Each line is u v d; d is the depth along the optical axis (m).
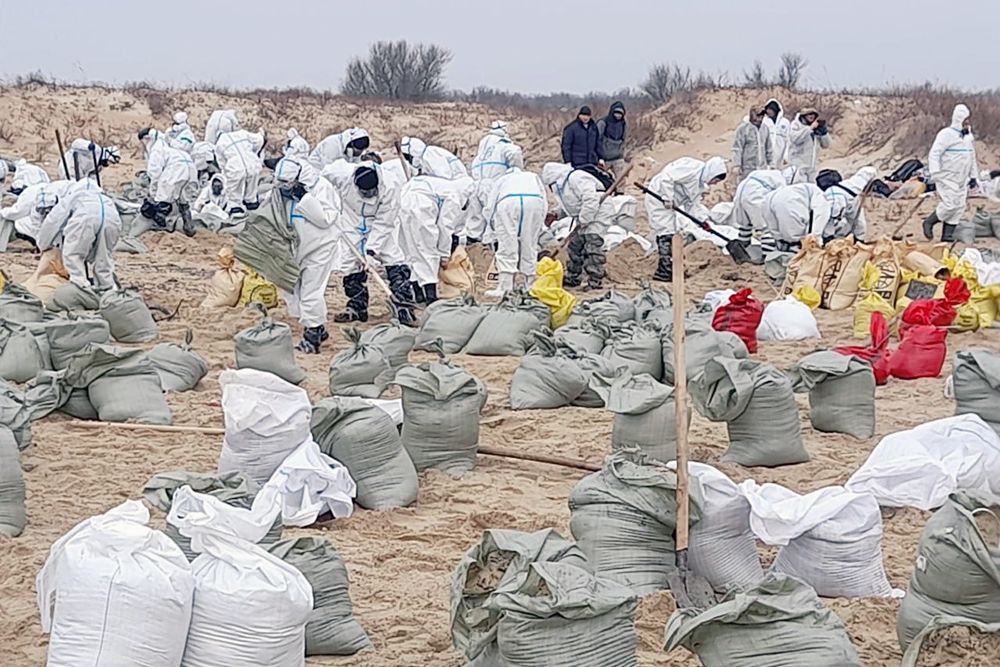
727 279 19.75
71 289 14.34
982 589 5.70
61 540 5.23
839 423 10.28
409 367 9.37
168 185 23.44
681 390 6.48
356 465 8.44
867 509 6.77
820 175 21.77
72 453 9.65
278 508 6.19
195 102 53.84
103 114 50.62
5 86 50.53
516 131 51.75
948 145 22.91
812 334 14.73
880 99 46.59
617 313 13.88
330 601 6.16
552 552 5.50
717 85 50.16
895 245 16.47
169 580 5.04
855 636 6.26
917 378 12.45
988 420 9.74
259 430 8.14
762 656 4.98
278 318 15.80
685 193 19.62
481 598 5.48
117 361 10.57
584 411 11.14
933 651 5.76
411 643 6.33
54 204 17.33
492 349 13.44
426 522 8.24
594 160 23.34
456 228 17.84
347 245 14.82
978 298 15.16
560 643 5.04
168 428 10.20
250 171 25.91
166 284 18.77
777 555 7.15
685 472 6.46
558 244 20.05
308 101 56.28
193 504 6.00
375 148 51.91
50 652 5.07
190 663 5.16
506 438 10.27
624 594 5.16
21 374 11.27
